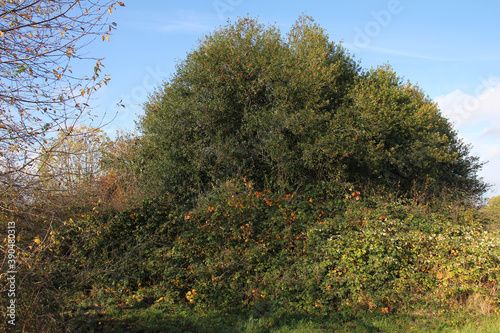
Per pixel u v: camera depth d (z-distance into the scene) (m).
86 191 6.29
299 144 10.20
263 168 11.38
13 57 4.27
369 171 11.31
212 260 7.75
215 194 10.06
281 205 9.47
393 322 6.13
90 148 4.74
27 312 4.33
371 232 7.68
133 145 12.21
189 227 8.55
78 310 6.12
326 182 10.53
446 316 6.30
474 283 6.82
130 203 9.23
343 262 7.23
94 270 7.15
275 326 5.91
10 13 4.28
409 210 9.79
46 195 4.65
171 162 11.14
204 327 5.84
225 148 10.49
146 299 7.16
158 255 7.94
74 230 7.61
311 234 8.14
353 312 6.46
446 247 7.40
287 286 6.98
